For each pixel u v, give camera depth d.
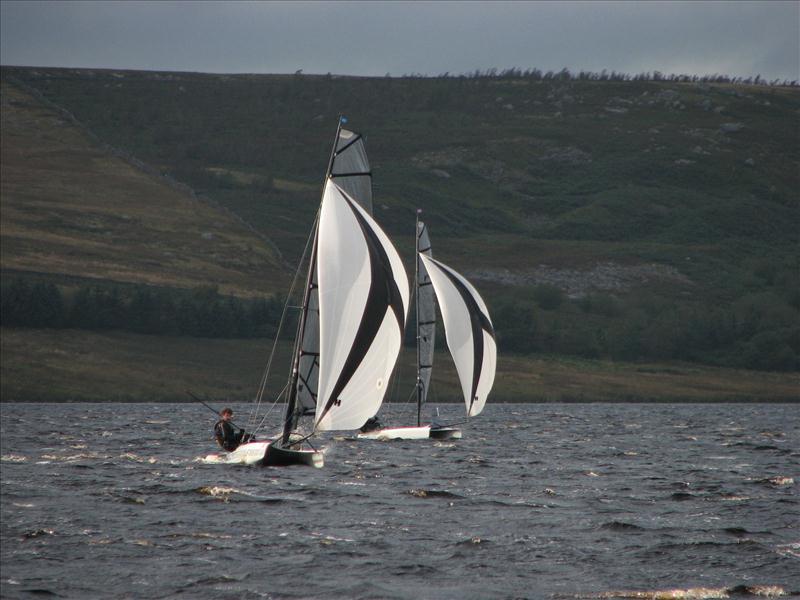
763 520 112.88
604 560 90.38
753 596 78.62
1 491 129.62
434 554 92.25
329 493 130.00
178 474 150.75
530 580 83.25
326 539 98.31
